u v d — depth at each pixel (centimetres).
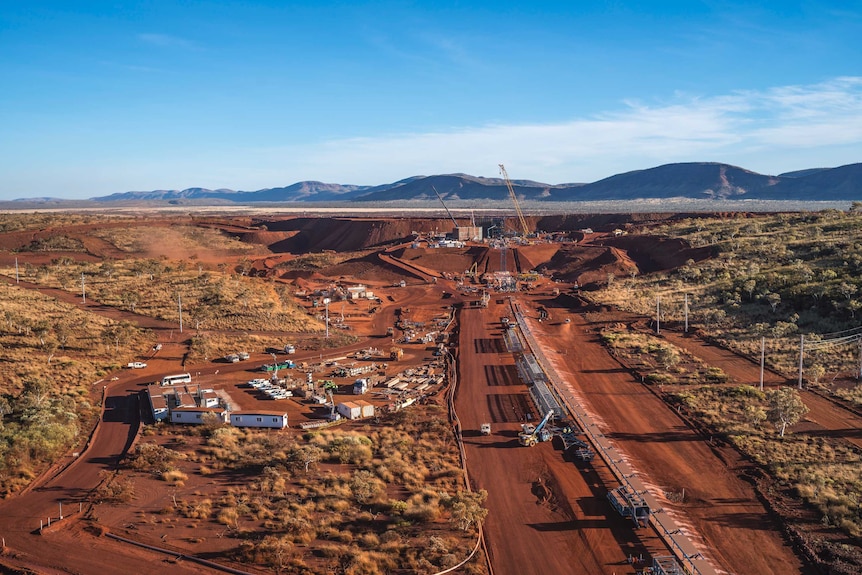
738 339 10006
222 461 5712
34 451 5681
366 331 11844
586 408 7362
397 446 6191
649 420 6950
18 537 4359
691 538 4503
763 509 4947
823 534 4541
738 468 5678
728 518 4816
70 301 11806
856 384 7631
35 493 5056
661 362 9056
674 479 5491
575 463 5859
